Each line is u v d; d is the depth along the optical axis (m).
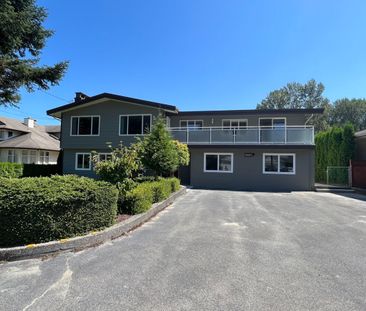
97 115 21.33
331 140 22.20
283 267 4.52
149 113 20.20
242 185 19.27
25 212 5.18
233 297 3.53
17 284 3.87
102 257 4.92
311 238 6.28
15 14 12.69
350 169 18.47
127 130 20.62
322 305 3.35
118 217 7.35
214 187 19.53
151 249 5.36
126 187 8.02
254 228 7.18
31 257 4.88
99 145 21.14
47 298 3.48
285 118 20.56
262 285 3.86
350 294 3.63
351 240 6.14
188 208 10.26
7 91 13.85
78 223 5.68
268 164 19.11
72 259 4.82
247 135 19.20
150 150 12.24
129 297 3.52
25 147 29.47
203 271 4.32
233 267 4.49
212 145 19.47
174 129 20.31
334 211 9.89
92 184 6.14
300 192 16.97
